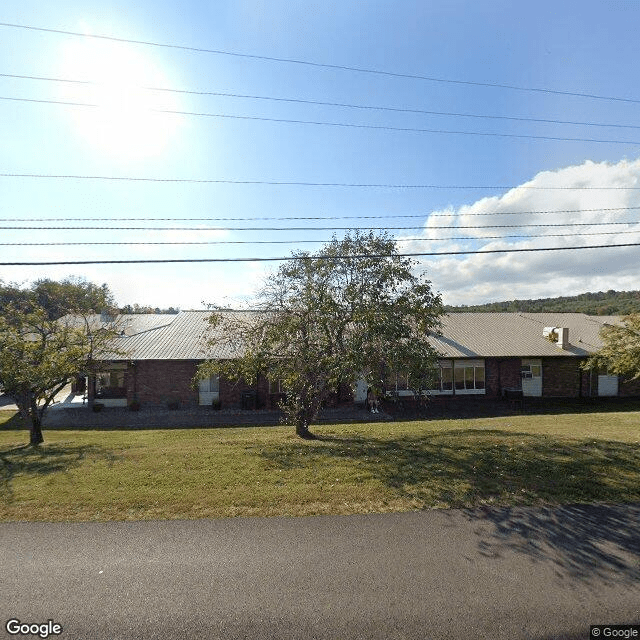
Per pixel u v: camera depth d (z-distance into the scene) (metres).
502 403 22.27
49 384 11.34
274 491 6.13
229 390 21.23
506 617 3.48
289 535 4.86
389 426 15.31
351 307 10.10
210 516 5.35
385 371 9.94
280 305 11.08
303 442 10.00
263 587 3.90
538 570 4.14
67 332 12.13
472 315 29.92
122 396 21.58
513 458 7.66
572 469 7.03
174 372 21.30
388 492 6.09
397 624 3.41
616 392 24.94
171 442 11.15
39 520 5.24
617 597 3.73
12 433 15.55
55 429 16.73
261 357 10.54
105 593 3.82
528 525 5.07
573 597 3.73
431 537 4.80
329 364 9.62
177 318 26.62
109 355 20.38
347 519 5.26
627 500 5.79
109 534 4.88
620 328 15.20
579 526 5.04
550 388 24.38
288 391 12.13
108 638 3.28
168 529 5.00
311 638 3.28
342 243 10.81
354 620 3.46
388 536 4.82
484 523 5.14
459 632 3.32
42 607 3.63
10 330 11.28
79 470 7.13
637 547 4.56
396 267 10.38
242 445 9.41
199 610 3.59
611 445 8.70
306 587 3.90
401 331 9.72
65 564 4.27
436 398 22.97
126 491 6.13
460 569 4.16
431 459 7.68
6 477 6.86
